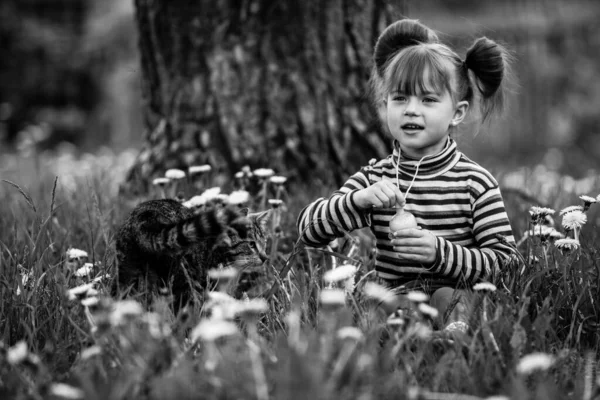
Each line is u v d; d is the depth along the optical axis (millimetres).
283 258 4340
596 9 20469
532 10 19391
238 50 5746
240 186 5395
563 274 3477
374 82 4312
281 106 5727
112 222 4855
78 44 20234
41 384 2508
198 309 3287
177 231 3279
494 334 2875
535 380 2602
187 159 5797
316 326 3072
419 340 2861
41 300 3420
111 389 2395
